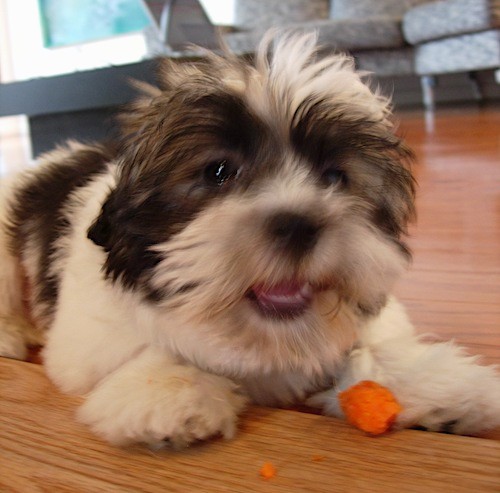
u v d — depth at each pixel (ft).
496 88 6.88
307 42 1.26
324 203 1.07
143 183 1.11
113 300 1.19
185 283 1.06
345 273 1.06
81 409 1.09
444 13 5.61
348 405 1.04
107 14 7.57
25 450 1.03
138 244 1.12
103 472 0.97
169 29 4.03
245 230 1.02
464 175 3.01
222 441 1.02
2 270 1.58
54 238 1.45
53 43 7.91
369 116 1.20
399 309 1.36
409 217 1.28
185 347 1.14
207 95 1.09
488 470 0.92
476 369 1.11
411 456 0.96
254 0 6.97
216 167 1.10
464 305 1.52
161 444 1.00
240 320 1.07
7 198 1.68
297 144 1.12
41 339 1.52
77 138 4.08
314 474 0.93
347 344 1.16
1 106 4.08
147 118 1.16
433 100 6.58
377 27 6.03
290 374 1.21
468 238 2.01
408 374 1.12
